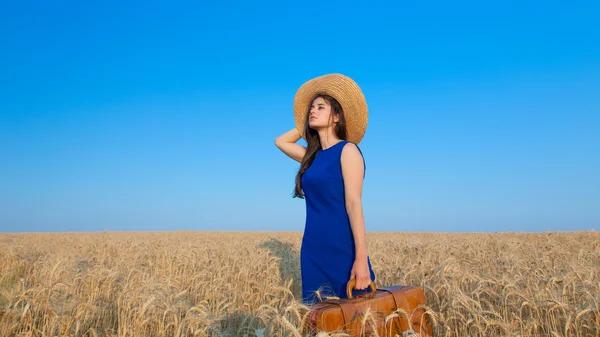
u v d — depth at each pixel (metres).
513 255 8.80
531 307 4.26
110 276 5.93
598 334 3.96
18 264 9.22
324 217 3.94
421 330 3.61
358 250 3.69
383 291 3.69
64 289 5.12
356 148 3.90
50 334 4.20
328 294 3.86
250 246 11.91
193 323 4.01
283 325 3.18
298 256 10.19
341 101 4.04
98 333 4.43
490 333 4.14
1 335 4.18
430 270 6.34
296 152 4.53
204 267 8.61
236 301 5.87
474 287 5.71
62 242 18.92
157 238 21.42
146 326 4.21
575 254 9.81
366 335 3.24
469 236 19.95
